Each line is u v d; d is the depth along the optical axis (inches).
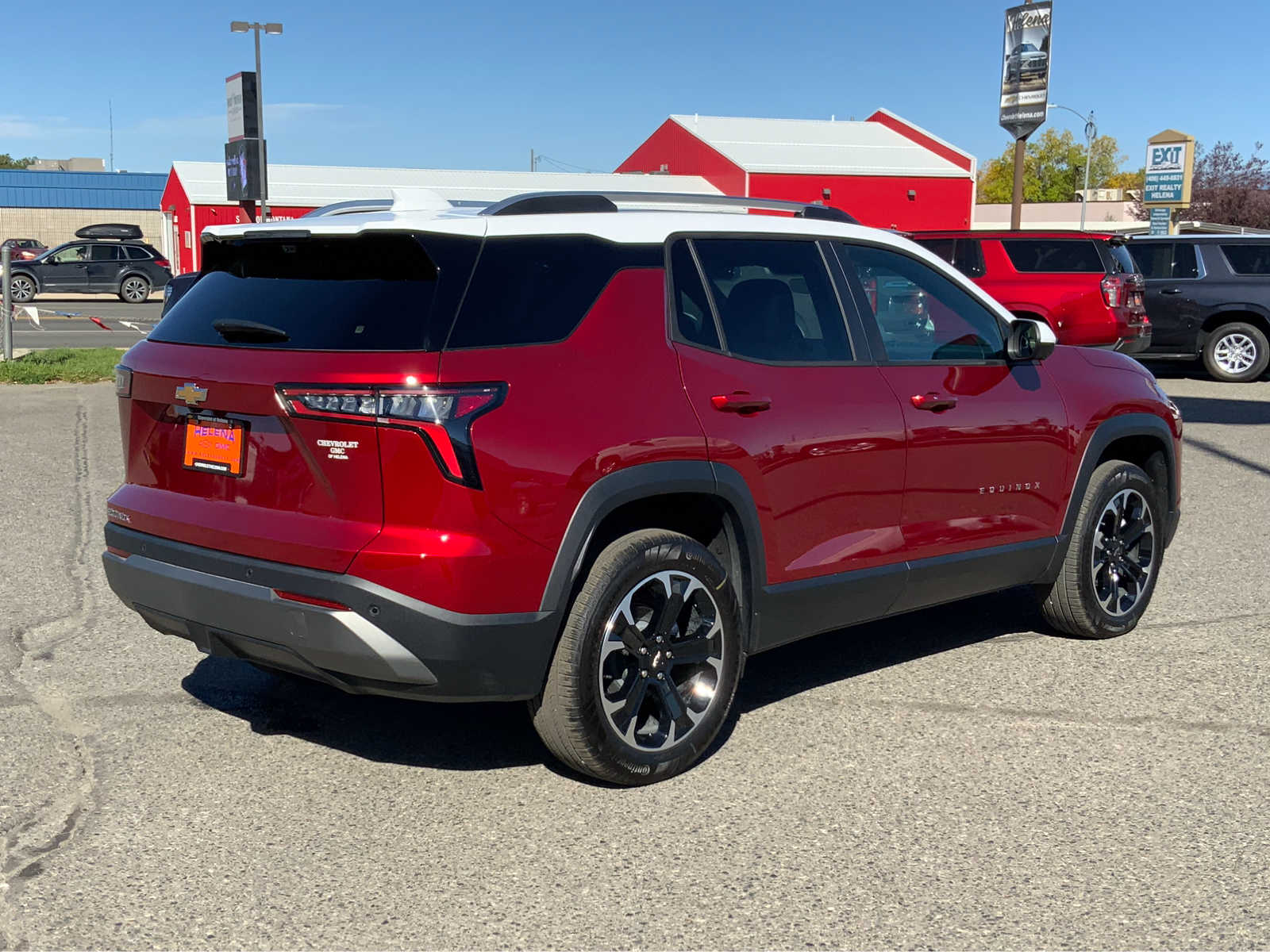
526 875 132.0
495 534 137.0
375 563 135.2
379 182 1681.8
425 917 123.3
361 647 136.5
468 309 139.6
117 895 127.3
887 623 229.6
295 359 141.0
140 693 186.5
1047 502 203.8
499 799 151.3
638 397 149.9
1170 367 737.6
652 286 157.0
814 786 155.3
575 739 147.3
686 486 152.2
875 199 1749.5
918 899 127.3
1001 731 174.1
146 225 2311.8
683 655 156.3
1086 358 216.4
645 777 153.9
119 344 799.7
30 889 128.1
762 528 162.6
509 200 154.3
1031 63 823.7
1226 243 647.8
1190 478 377.1
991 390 193.8
